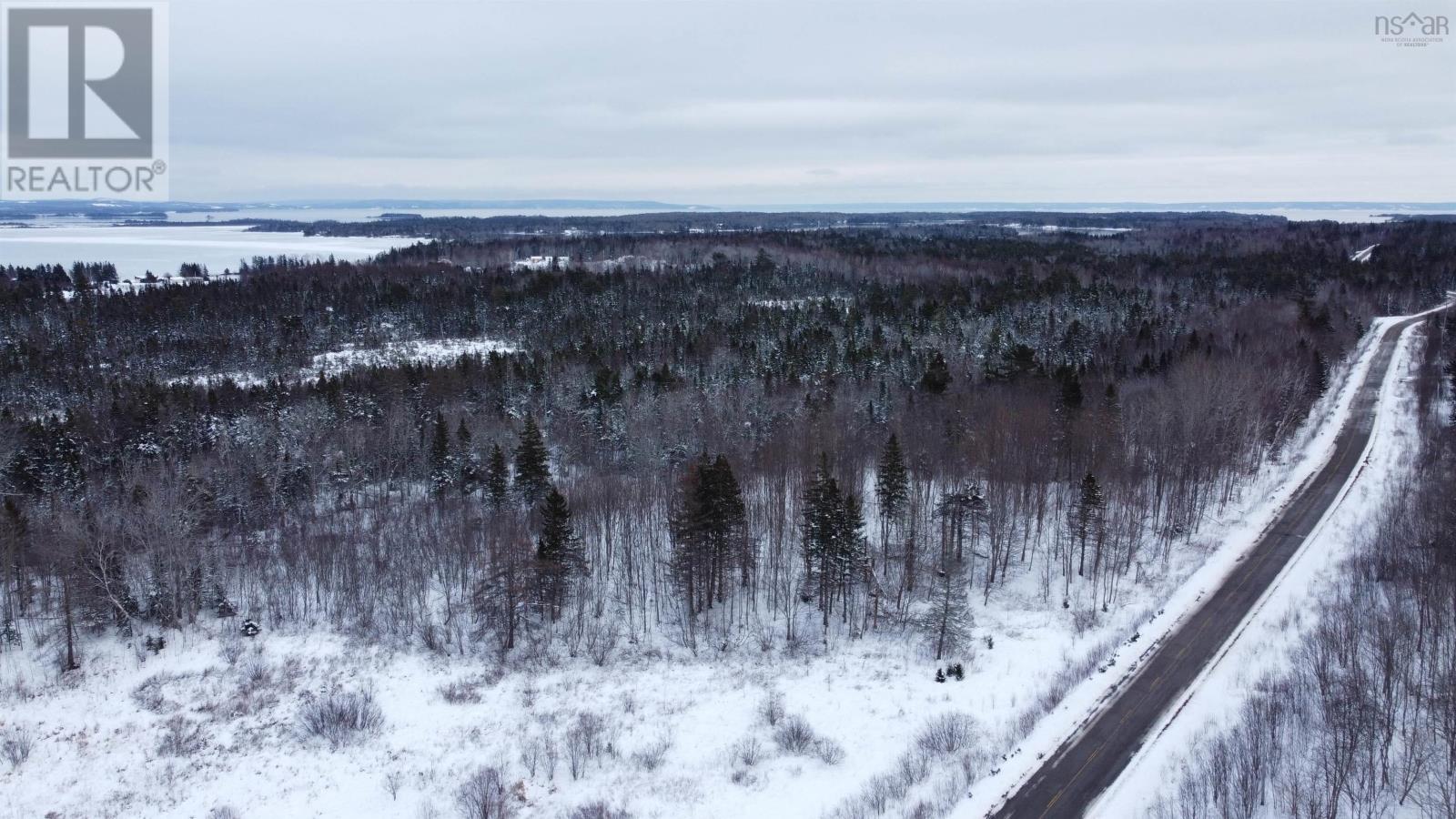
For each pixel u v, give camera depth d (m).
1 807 47.72
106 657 62.84
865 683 58.94
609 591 74.69
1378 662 51.94
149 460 94.44
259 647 64.69
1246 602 65.69
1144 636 61.53
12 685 58.84
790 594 73.06
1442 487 79.19
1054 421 92.56
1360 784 41.19
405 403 110.56
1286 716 49.31
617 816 45.25
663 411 104.94
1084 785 45.69
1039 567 76.69
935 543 79.44
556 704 57.41
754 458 95.38
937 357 116.75
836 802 45.69
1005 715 53.22
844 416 102.56
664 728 54.03
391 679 60.78
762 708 56.09
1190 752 47.72
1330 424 108.56
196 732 54.53
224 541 82.00
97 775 50.47
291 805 47.56
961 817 43.56
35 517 77.31
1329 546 74.81
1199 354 111.88
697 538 67.31
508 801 47.06
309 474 93.25
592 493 86.00
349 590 71.88
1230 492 89.12
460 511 89.25
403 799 47.91
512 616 65.12
